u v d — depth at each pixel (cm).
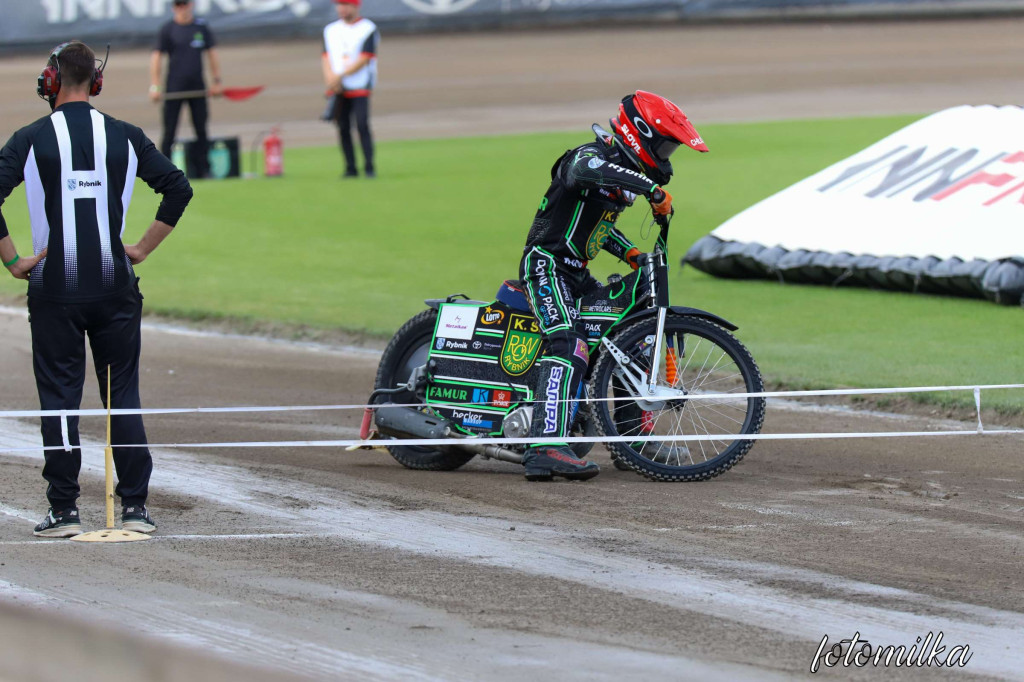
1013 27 12194
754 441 2455
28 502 2088
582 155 2159
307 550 1834
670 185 6053
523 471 2389
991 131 4247
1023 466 2350
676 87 10025
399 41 12288
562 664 1433
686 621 1569
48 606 1579
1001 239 3747
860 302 3806
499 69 10950
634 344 2266
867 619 1580
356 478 2294
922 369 3000
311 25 12206
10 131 8612
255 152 7788
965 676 1423
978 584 1706
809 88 9869
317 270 4500
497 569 1758
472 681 1384
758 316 3656
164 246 4975
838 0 12681
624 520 2003
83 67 1828
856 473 2306
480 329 2378
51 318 1831
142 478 1930
